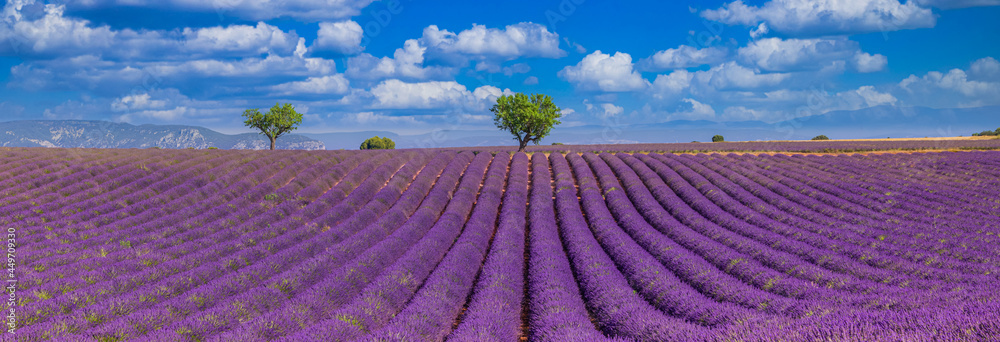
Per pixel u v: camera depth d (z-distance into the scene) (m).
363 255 13.45
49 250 14.23
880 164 32.59
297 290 11.09
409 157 39.44
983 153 37.31
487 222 19.11
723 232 15.60
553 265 12.75
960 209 18.81
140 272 12.06
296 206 22.06
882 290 8.72
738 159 37.09
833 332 5.05
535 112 47.91
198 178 25.88
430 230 17.25
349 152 40.66
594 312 9.61
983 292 6.80
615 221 19.98
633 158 39.56
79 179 25.16
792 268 11.17
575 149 54.22
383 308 9.62
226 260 13.17
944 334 4.54
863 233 15.29
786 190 23.53
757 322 6.46
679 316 8.63
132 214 20.20
